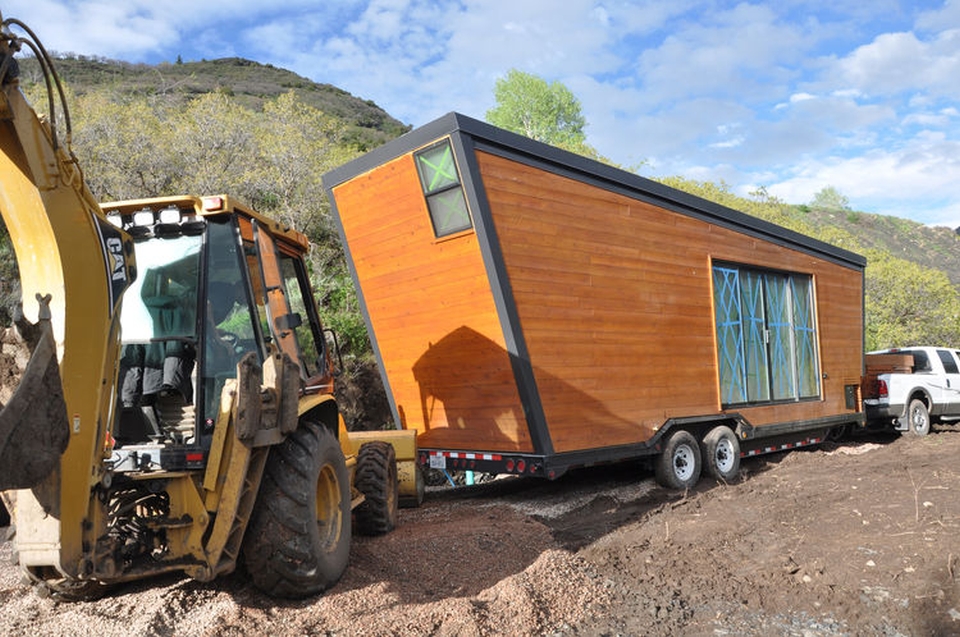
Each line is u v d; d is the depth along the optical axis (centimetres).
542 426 714
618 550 550
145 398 428
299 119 1828
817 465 924
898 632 385
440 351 773
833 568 475
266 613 404
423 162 709
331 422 553
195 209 433
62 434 299
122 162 1503
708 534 580
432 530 625
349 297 1528
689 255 927
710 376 944
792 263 1152
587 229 780
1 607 413
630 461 948
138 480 393
